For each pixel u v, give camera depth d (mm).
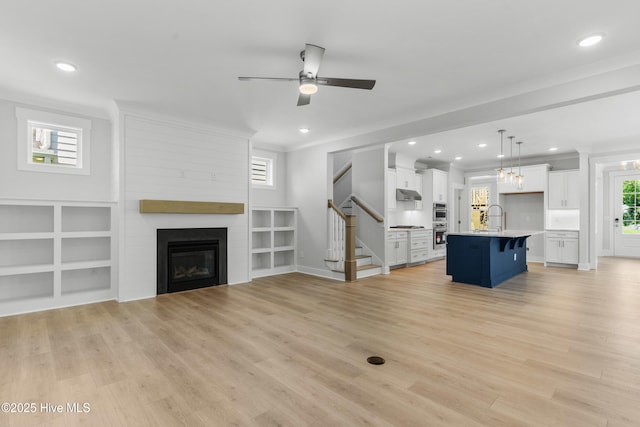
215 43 2760
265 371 2373
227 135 5316
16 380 2238
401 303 4195
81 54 2943
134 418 1829
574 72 3195
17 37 2656
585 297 4496
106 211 4566
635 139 6137
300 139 6078
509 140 6305
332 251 5973
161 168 4602
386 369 2400
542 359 2557
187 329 3227
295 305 4102
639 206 8805
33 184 4051
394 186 7406
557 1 2193
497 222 8945
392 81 3502
